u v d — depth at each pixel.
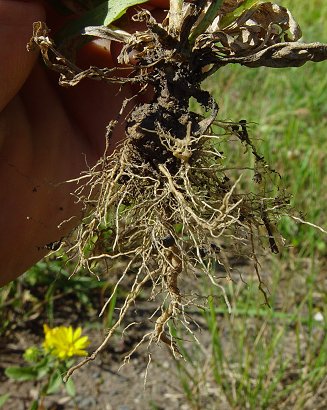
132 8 0.21
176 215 0.20
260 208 0.21
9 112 0.21
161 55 0.19
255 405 0.46
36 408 0.36
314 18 1.11
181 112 0.19
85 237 0.21
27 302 0.54
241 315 0.53
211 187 0.21
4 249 0.22
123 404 0.47
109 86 0.22
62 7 0.21
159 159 0.20
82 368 0.50
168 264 0.20
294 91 0.81
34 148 0.22
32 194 0.22
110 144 0.22
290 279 0.54
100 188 0.22
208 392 0.47
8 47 0.19
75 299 0.56
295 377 0.49
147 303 0.55
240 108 0.75
